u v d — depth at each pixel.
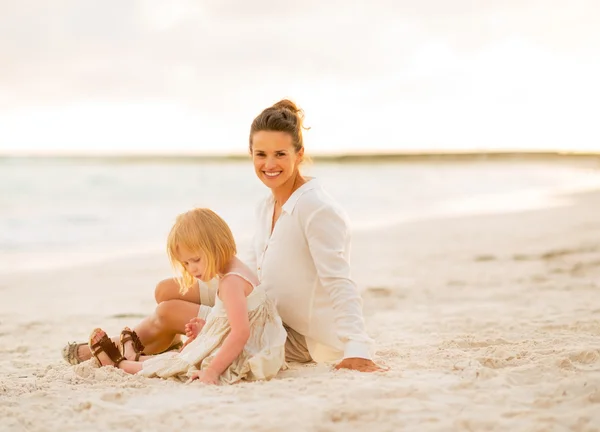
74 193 29.72
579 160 92.75
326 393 2.69
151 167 58.94
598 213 16.94
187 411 2.55
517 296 6.12
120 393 2.79
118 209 22.08
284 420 2.40
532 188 32.34
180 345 3.63
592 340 3.79
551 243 10.45
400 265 8.93
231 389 2.83
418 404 2.54
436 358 3.39
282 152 3.16
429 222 15.49
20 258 11.07
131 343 3.36
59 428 2.43
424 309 5.85
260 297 3.14
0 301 7.12
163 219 18.64
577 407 2.48
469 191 30.50
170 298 3.46
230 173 50.25
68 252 11.86
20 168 50.50
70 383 3.06
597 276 7.11
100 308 6.64
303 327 3.28
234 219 18.00
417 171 59.91
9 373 3.56
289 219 3.20
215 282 3.41
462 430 2.30
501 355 3.35
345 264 3.18
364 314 5.70
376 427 2.33
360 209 20.75
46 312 6.40
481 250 10.11
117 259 10.87
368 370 3.06
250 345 3.10
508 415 2.41
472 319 4.98
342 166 75.06
